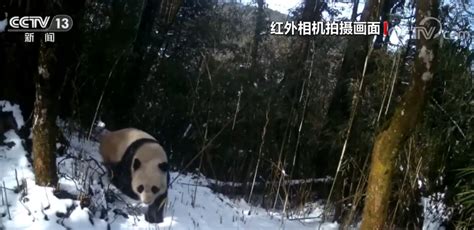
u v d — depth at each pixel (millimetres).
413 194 7078
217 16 11891
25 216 4965
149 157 5934
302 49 9695
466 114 7102
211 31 11125
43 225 4918
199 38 10984
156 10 9336
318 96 9438
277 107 9172
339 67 9539
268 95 9352
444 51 7086
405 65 7477
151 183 5781
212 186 8273
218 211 7039
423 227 7281
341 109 8438
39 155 5203
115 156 6168
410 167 7055
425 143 7051
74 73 6871
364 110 7562
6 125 5695
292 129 8766
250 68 10125
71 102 7094
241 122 9195
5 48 5789
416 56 5133
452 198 7074
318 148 8734
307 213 7973
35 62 5988
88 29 7766
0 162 5441
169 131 9469
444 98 7148
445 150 7098
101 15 8125
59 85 5672
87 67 7629
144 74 9406
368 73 7668
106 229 5305
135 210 5980
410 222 7336
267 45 11336
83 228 5113
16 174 5320
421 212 7316
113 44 7988
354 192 7520
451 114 7070
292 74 9492
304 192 8078
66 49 5945
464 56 7207
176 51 10742
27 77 5961
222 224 6543
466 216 6895
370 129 7445
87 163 6246
